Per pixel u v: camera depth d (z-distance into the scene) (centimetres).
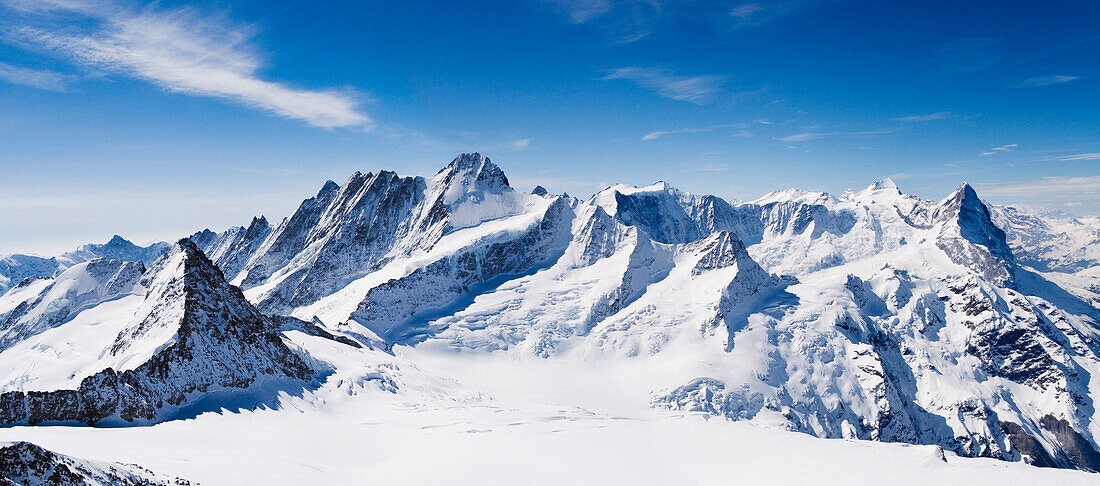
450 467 6147
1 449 3181
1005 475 5372
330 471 5941
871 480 5431
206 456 5434
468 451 6794
